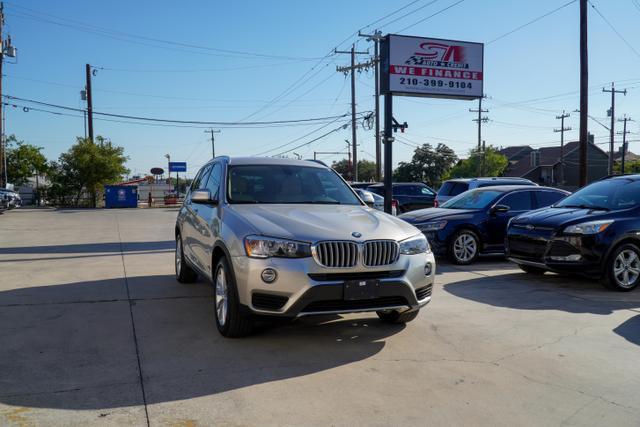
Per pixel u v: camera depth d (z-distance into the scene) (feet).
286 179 18.49
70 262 29.99
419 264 14.61
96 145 121.90
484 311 18.78
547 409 10.77
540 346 14.82
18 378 11.93
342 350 14.23
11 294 20.71
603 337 15.71
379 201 49.73
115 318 17.16
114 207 116.57
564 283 24.32
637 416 10.51
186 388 11.50
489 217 30.89
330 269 13.39
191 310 18.33
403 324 16.81
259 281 13.43
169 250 36.42
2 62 106.52
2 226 57.06
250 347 14.35
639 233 22.82
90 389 11.37
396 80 46.70
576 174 209.05
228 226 15.06
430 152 251.39
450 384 11.98
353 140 113.70
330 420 10.09
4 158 111.65
